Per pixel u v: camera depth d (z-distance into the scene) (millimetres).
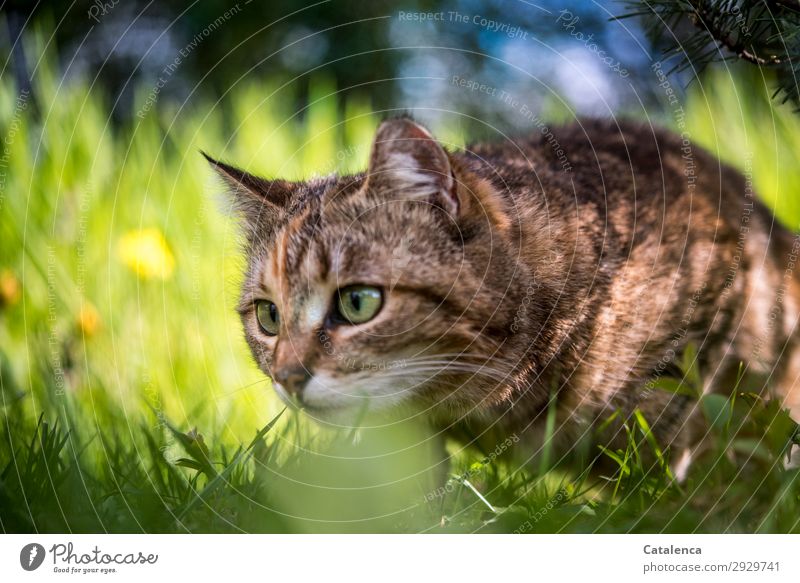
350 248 771
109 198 1110
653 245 816
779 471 730
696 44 808
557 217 800
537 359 783
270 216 820
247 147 1275
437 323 769
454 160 772
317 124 1297
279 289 791
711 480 742
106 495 738
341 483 751
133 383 929
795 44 776
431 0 1344
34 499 728
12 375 903
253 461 790
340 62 1407
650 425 797
